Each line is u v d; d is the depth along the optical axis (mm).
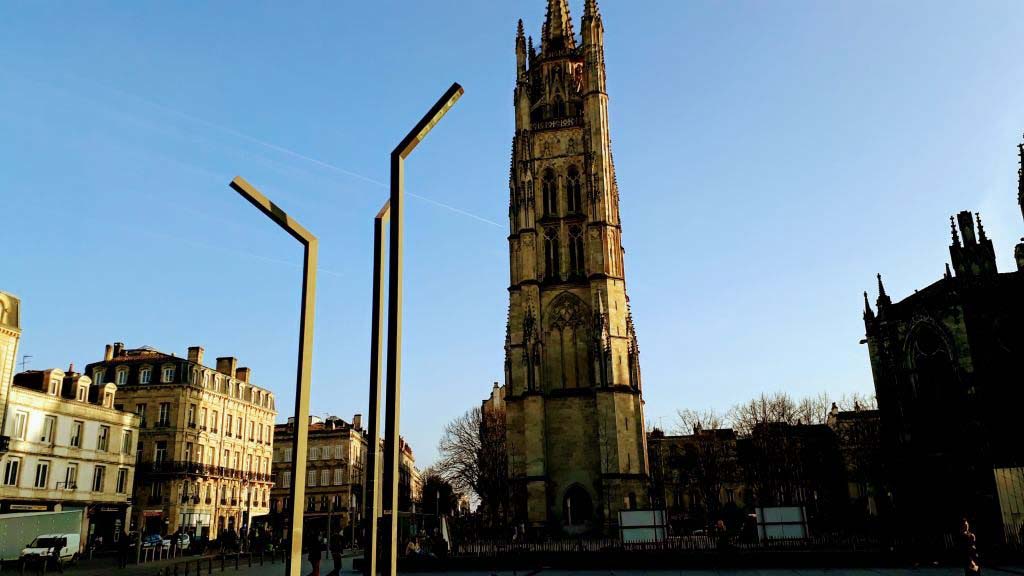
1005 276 52219
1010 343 50938
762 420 89375
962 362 50906
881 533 40781
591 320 76312
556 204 81625
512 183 82125
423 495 130000
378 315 14219
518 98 84938
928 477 52000
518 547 45000
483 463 100250
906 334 54844
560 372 76000
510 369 75875
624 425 71375
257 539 60969
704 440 98875
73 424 65562
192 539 68562
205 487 84375
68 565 50750
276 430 124625
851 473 89500
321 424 126438
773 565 36750
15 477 58281
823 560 36031
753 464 88625
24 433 59812
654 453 108625
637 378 75875
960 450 50406
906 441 53656
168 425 81000
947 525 48812
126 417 73000
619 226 80562
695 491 102250
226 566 47656
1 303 57531
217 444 88188
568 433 73562
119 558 48469
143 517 74875
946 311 52250
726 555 37500
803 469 89500
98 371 84688
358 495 108812
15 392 59094
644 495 70625
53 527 53531
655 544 42688
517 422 74250
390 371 13094
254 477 96875
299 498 12797
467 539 55625
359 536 106125
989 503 47375
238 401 94188
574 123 83875
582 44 87250
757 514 42594
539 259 79562
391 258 13750
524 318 76250
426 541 49906
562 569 39500
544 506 70000
